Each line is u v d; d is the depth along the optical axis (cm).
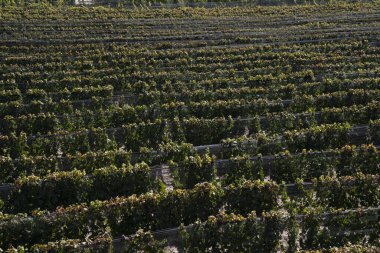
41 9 4994
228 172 2331
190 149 2461
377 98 3114
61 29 4491
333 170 2419
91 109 3031
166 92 3234
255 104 2952
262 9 5434
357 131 2777
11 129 2744
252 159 2381
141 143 2636
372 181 2181
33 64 3681
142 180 2214
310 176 2377
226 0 5769
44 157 2336
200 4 5644
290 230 1939
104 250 1794
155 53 3850
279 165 2355
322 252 1811
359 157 2402
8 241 1889
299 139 2558
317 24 4869
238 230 1892
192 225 1898
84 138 2562
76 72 3478
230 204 2100
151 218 2030
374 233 1992
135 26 4691
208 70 3656
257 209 2112
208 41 4269
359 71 3531
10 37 4191
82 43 4159
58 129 2770
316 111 3056
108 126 2839
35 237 1909
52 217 1922
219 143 2725
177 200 2039
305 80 3428
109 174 2186
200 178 2288
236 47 4147
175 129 2688
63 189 2144
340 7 5588
